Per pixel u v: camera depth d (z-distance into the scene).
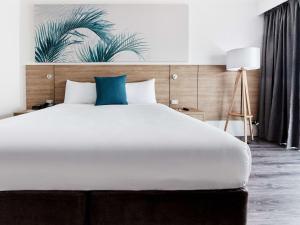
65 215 1.10
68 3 3.76
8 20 3.49
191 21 3.86
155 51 3.81
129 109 2.59
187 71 3.87
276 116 3.63
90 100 3.46
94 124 1.54
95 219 1.11
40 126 1.43
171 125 1.51
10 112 3.54
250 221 1.53
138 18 3.78
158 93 3.84
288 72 3.35
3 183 1.10
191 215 1.12
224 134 1.30
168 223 1.12
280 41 3.53
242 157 1.13
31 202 1.09
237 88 3.92
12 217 1.10
